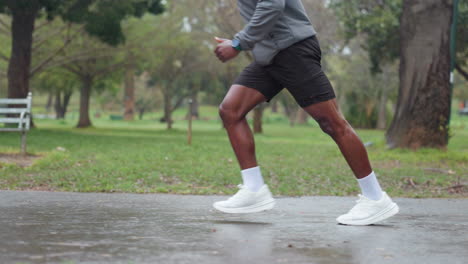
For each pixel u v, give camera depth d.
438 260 2.38
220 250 2.48
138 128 38.19
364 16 23.41
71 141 16.31
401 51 14.76
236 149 3.46
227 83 39.19
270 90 3.39
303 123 62.34
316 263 2.25
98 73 35.28
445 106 14.32
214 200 4.99
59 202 4.54
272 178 8.13
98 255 2.33
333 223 3.46
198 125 51.69
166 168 9.02
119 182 6.92
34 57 29.88
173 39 32.25
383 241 2.82
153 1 23.20
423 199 5.66
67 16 20.88
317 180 8.01
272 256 2.37
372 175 3.37
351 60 43.75
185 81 43.19
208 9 30.56
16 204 4.30
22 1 18.89
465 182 7.94
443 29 14.17
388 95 46.88
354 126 48.19
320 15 27.97
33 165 8.57
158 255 2.35
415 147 14.34
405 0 14.58
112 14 21.27
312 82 3.19
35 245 2.53
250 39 3.16
